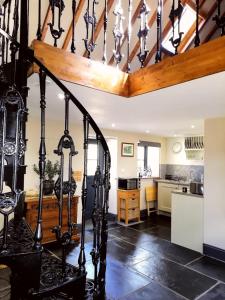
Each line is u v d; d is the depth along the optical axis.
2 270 3.07
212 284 2.82
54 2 2.05
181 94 2.42
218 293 2.63
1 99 1.32
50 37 3.73
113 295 2.55
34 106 3.20
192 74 1.96
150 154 6.96
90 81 2.22
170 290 2.67
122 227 5.11
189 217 3.94
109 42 4.04
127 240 4.28
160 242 4.20
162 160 7.07
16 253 1.28
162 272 3.09
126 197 5.31
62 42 3.88
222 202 3.56
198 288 2.73
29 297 1.31
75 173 4.68
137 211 5.55
